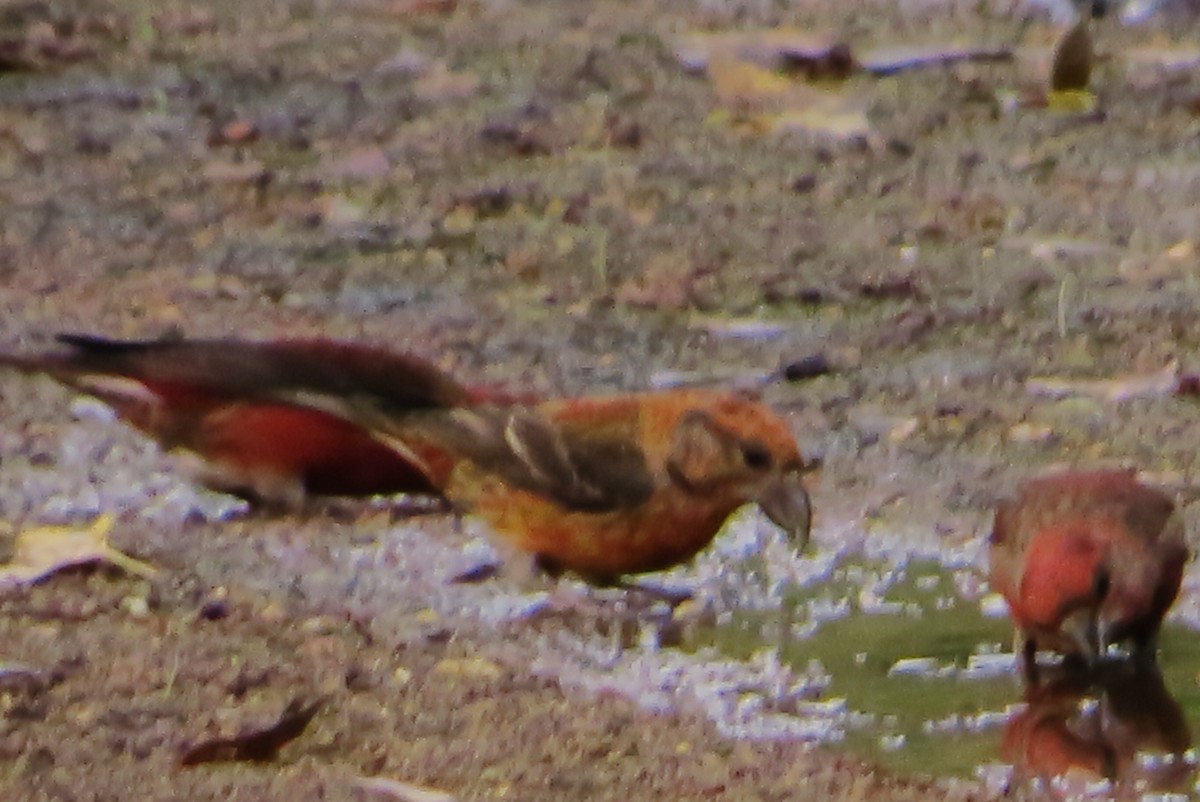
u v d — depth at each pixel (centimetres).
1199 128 1720
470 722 875
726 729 881
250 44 1980
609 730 873
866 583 1018
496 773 830
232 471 1055
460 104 1827
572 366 1305
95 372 1048
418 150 1720
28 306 1386
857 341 1341
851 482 1134
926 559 1041
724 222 1559
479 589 998
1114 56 1884
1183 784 841
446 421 991
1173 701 904
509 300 1416
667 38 1980
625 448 959
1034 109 1777
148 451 1148
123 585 996
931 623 978
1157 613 919
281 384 1028
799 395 1257
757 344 1338
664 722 885
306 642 943
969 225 1545
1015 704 900
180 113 1802
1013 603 928
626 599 992
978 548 1051
